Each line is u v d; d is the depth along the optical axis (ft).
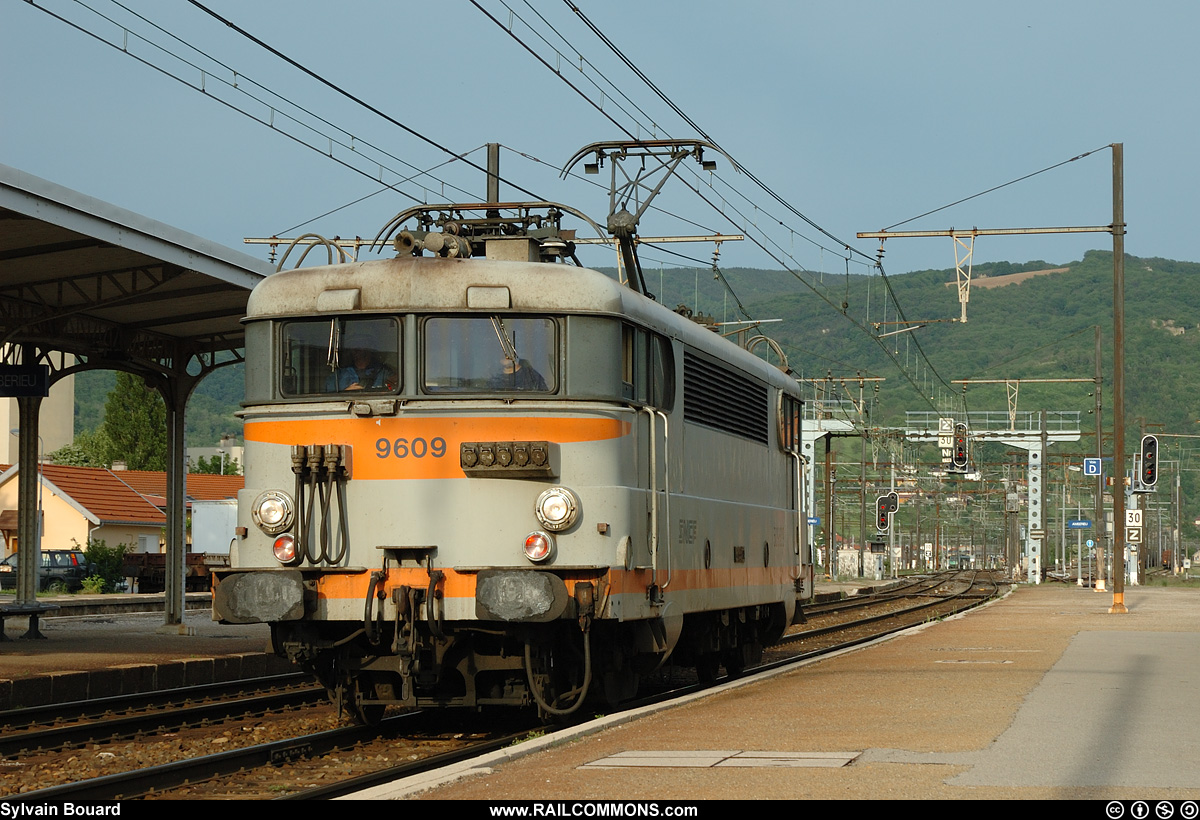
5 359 97.30
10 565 226.79
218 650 82.28
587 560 47.60
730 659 73.10
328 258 54.29
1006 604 161.38
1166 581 323.78
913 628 111.55
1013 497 360.69
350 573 47.98
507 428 48.24
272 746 47.67
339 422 48.91
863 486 353.31
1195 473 641.81
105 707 63.10
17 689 61.62
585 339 49.03
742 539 67.21
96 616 130.31
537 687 48.42
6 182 66.33
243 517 49.57
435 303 49.14
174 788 42.29
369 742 51.57
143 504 251.80
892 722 46.80
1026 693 56.39
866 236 119.96
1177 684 60.39
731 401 66.13
